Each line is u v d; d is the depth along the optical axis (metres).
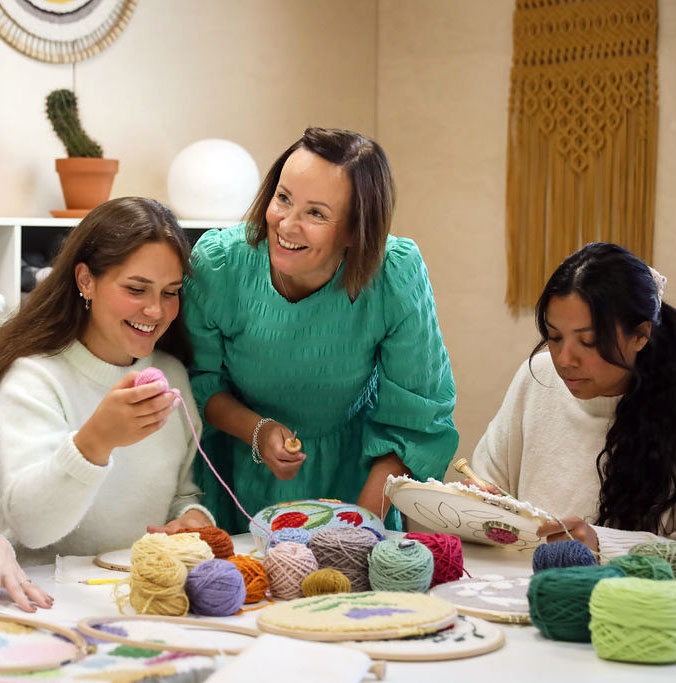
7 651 1.11
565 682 1.06
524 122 3.74
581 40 3.62
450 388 2.02
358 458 2.07
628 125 3.55
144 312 1.68
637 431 1.75
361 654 1.05
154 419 1.46
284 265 1.71
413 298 1.87
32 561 1.68
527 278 3.79
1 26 3.01
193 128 3.52
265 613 1.21
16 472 1.56
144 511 1.77
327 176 1.65
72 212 2.95
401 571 1.33
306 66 3.87
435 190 4.04
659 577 1.25
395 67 4.12
